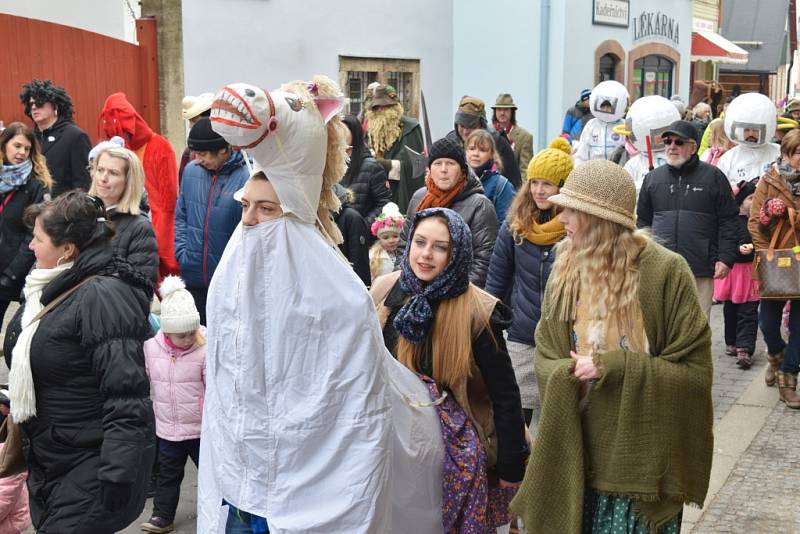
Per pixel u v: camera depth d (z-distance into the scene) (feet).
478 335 12.57
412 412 12.24
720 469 20.33
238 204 22.11
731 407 24.63
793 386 24.73
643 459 11.91
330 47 50.78
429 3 56.80
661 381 11.84
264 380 10.84
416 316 12.44
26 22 36.96
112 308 12.91
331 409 10.73
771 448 21.66
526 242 18.76
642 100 33.40
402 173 32.42
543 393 12.32
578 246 12.39
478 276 20.36
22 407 13.03
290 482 10.85
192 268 22.58
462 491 12.47
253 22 46.65
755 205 24.59
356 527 10.77
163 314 17.57
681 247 24.98
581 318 12.41
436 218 12.46
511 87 58.85
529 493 12.34
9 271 24.17
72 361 12.92
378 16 53.42
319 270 10.74
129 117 26.91
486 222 20.49
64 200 13.24
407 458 12.13
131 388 12.92
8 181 23.86
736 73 116.26
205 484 11.57
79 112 39.83
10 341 13.88
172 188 27.55
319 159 10.77
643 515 12.03
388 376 11.12
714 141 34.55
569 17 58.65
